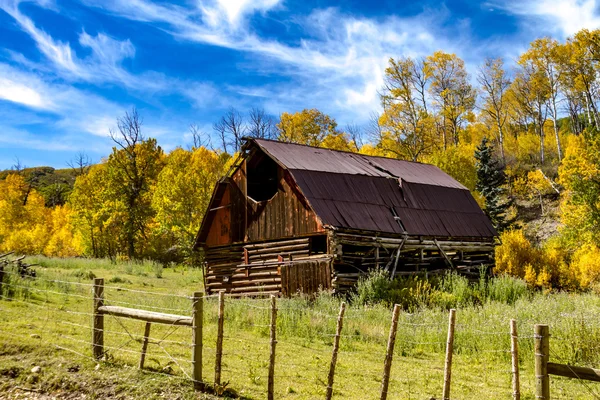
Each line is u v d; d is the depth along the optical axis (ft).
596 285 98.22
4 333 36.47
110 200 176.96
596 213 113.91
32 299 53.93
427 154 192.34
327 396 28.02
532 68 210.59
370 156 106.22
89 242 180.65
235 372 33.73
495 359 41.68
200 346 29.12
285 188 82.53
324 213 76.89
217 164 187.93
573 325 41.37
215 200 91.50
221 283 89.56
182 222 156.35
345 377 34.91
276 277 81.71
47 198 351.67
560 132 239.91
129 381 29.50
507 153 223.51
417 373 37.32
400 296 68.95
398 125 191.01
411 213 90.48
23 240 192.54
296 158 86.53
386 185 92.48
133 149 182.50
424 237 88.53
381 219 83.92
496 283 81.82
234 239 88.48
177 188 157.89
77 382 29.37
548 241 136.05
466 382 35.27
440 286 77.66
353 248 88.99
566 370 23.25
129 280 92.68
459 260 95.66
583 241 115.44
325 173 84.53
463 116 213.25
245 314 52.70
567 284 103.19
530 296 79.61
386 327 50.62
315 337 47.57
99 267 114.52
